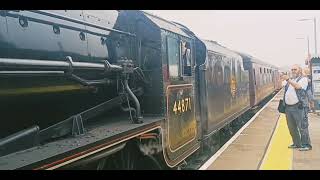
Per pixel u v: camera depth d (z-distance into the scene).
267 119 16.05
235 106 14.12
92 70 4.79
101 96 5.60
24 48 3.93
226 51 13.38
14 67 3.47
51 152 3.45
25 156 3.30
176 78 7.14
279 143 10.16
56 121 4.77
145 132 5.34
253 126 13.78
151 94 6.45
